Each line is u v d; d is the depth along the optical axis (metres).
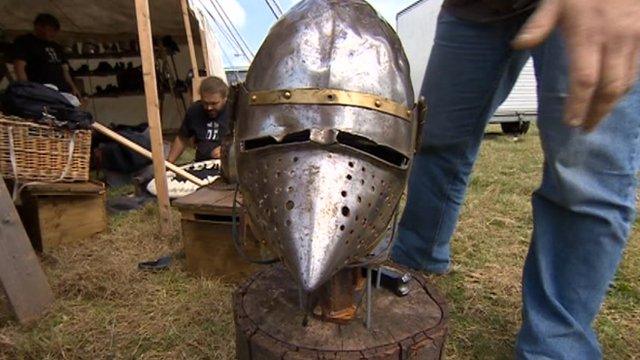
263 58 0.75
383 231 0.73
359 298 0.93
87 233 2.15
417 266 1.69
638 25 0.39
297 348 0.79
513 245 1.99
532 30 0.41
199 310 1.47
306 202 0.62
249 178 0.72
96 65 5.78
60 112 2.09
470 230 2.14
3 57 4.50
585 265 0.99
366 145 0.72
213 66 5.29
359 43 0.72
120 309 1.49
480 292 1.57
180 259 1.86
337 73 0.68
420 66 7.46
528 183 3.13
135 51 5.51
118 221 2.37
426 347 0.82
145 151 2.48
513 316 1.44
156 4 4.51
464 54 1.32
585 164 0.89
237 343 0.91
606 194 0.92
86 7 4.73
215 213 1.60
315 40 0.71
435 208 1.57
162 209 2.13
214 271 1.68
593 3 0.40
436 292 0.98
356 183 0.65
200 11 4.84
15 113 2.03
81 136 2.18
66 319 1.43
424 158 1.51
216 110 2.94
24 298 1.42
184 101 5.85
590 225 0.95
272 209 0.66
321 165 0.65
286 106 0.68
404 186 0.75
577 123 0.43
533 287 1.08
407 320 0.88
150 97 2.06
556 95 0.89
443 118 1.40
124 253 1.93
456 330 1.36
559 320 1.03
